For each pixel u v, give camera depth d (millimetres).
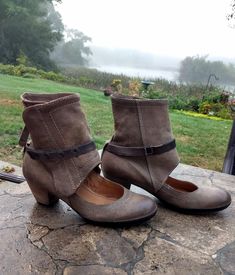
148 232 957
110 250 871
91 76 14258
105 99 6781
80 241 902
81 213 971
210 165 3074
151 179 1065
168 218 1043
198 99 7820
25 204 1116
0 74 11320
